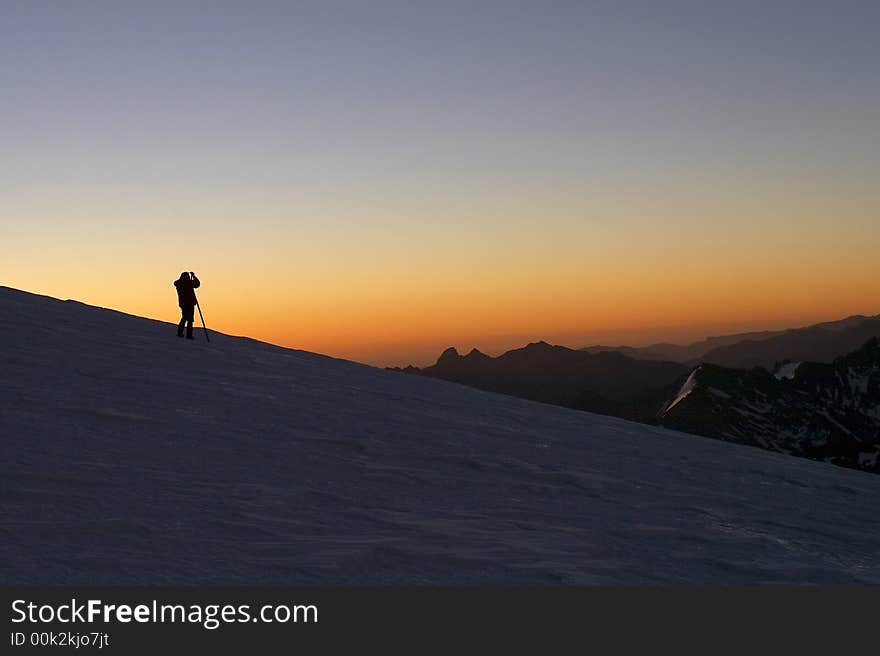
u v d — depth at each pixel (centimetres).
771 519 1224
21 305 2770
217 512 912
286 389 1964
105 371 1834
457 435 1672
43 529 783
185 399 1639
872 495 1667
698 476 1589
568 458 1584
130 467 1087
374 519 961
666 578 821
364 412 1797
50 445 1155
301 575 735
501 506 1108
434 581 754
